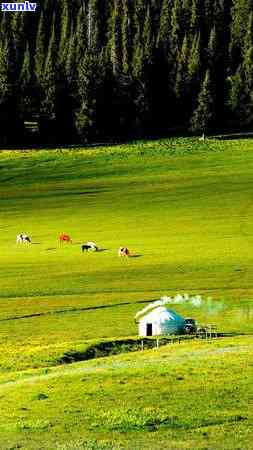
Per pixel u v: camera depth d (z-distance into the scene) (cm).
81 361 10588
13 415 8031
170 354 10562
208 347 10944
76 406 8244
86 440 7106
